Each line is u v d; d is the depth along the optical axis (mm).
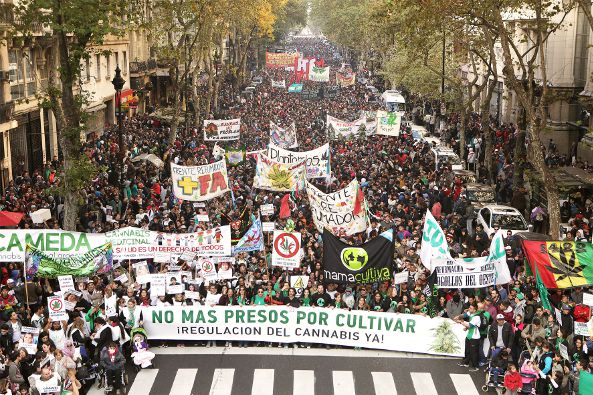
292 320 20516
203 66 88500
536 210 31406
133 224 25828
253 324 20547
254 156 39281
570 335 18344
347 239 25703
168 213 28062
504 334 18312
